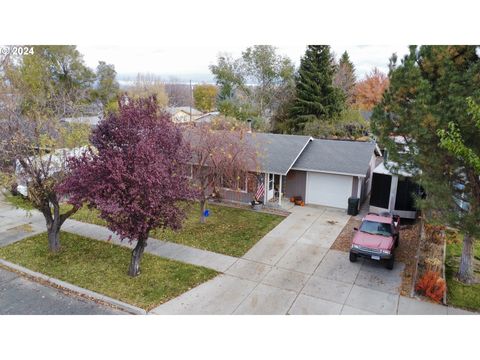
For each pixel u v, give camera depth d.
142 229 10.60
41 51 34.56
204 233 15.17
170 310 9.70
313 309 9.77
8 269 12.14
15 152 11.97
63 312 9.71
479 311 9.71
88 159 11.02
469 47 9.62
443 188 9.41
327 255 13.20
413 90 10.50
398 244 14.18
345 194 18.80
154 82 57.19
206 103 54.50
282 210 18.39
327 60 35.84
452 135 8.77
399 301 10.19
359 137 32.31
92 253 13.23
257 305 9.96
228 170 15.73
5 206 18.47
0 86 17.59
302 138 21.42
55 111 14.70
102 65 40.47
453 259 12.95
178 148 11.80
